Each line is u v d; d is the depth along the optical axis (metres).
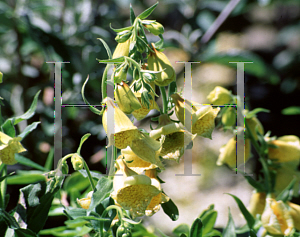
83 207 0.45
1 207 0.47
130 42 0.42
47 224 0.69
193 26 0.97
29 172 0.73
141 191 0.42
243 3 0.96
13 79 0.93
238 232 0.55
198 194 0.99
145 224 0.85
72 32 0.90
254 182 0.55
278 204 0.50
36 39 0.81
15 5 0.86
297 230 0.52
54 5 0.93
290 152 0.57
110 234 0.46
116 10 1.02
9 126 0.47
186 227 0.60
